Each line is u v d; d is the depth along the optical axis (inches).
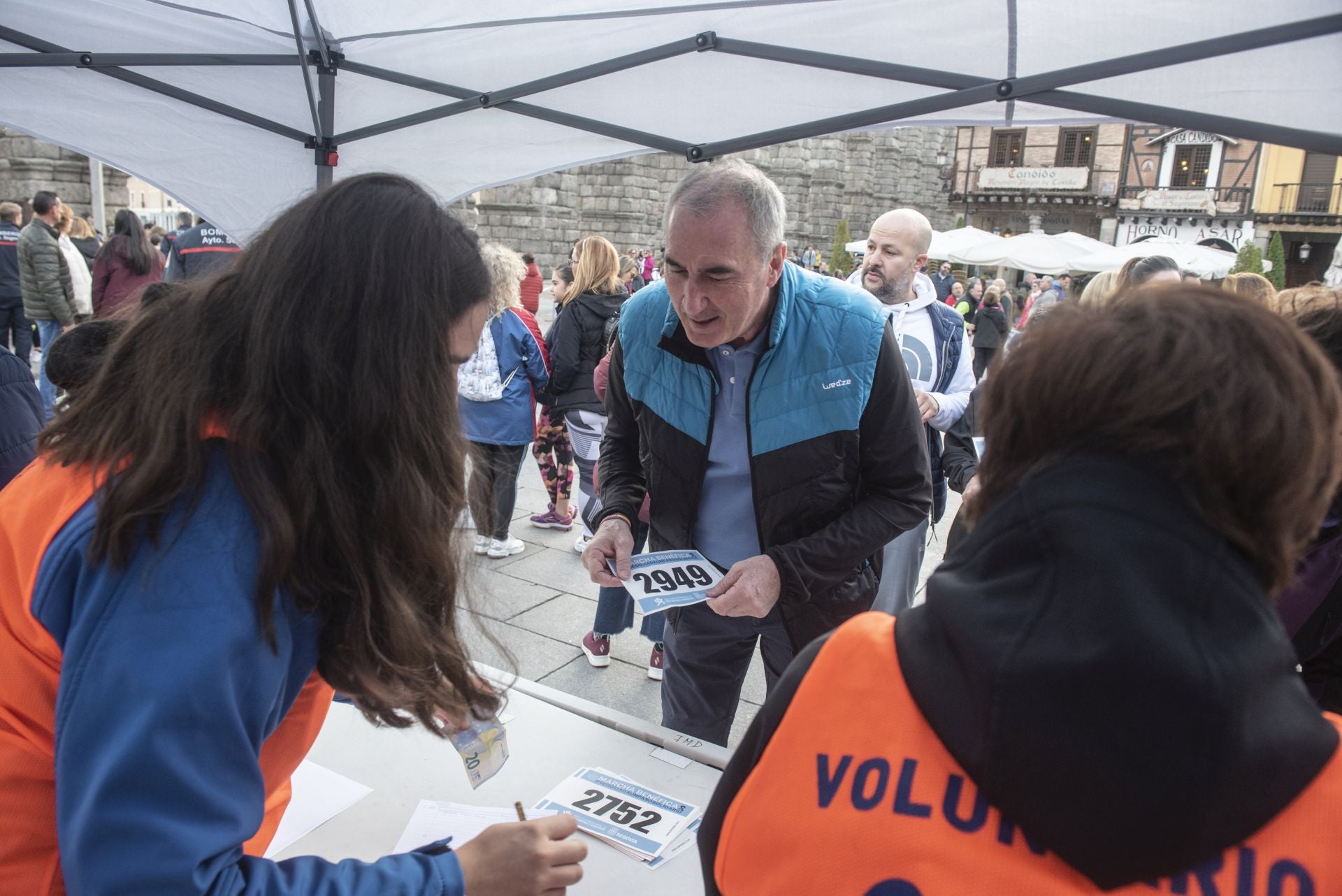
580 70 120.9
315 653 39.8
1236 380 25.4
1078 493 26.2
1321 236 1310.3
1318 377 26.7
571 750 70.7
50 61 126.0
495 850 41.6
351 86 140.5
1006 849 25.8
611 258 189.8
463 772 67.5
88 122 139.6
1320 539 59.7
